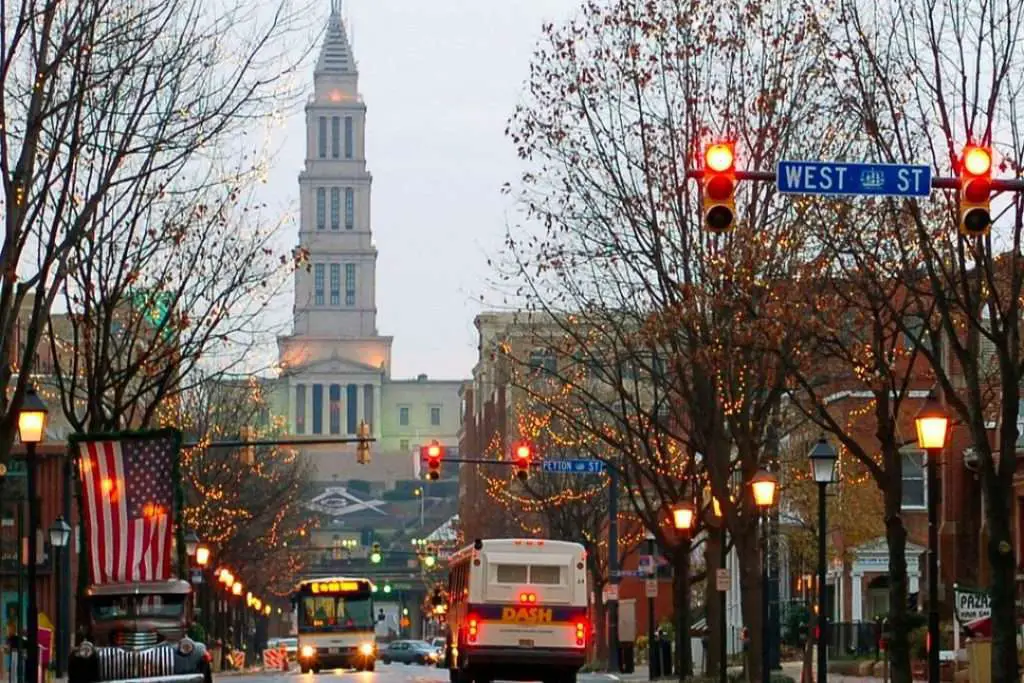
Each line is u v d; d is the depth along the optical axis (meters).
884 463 64.06
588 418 119.62
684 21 73.62
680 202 74.00
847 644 128.62
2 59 49.47
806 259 75.81
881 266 60.31
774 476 74.50
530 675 80.06
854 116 81.31
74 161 56.69
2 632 117.31
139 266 76.62
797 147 72.81
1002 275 70.88
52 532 88.25
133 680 57.16
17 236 49.47
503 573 78.62
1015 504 98.12
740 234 69.69
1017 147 52.03
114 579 58.81
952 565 109.19
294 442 98.50
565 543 79.12
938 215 56.47
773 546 98.75
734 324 72.62
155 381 98.75
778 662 98.81
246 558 194.62
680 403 110.88
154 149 71.75
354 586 144.75
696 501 93.06
